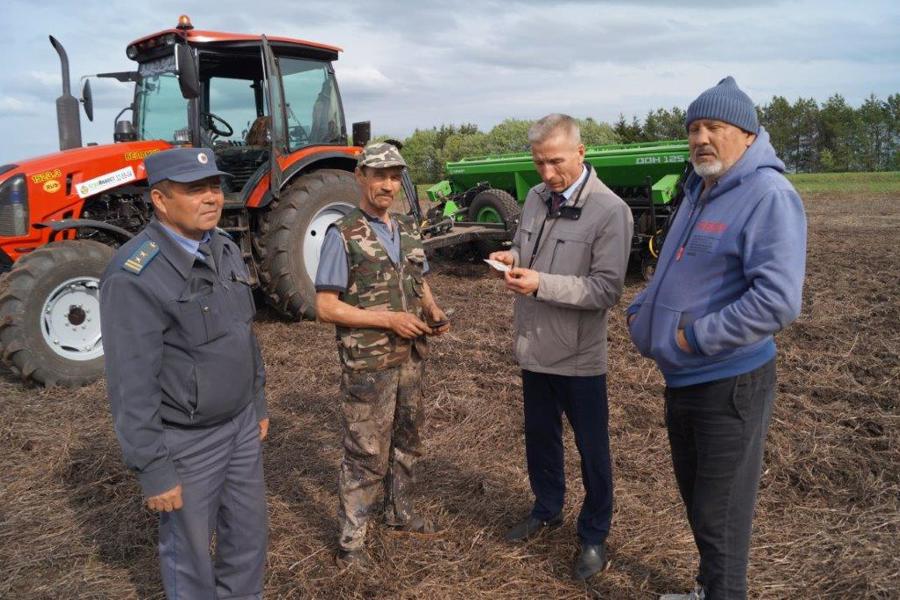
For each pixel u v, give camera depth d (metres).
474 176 10.49
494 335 6.14
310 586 2.70
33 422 4.45
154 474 2.00
